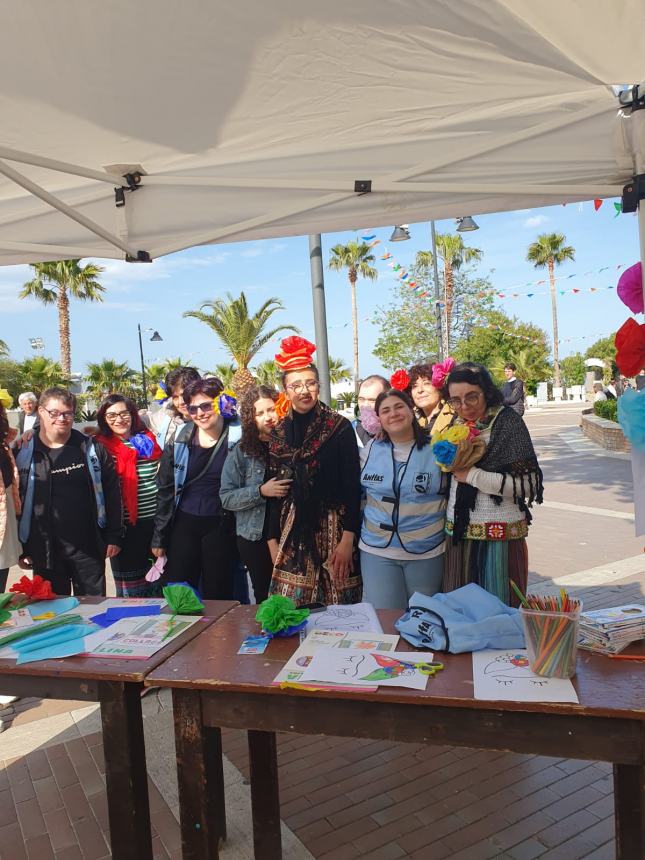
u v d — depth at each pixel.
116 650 2.12
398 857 2.31
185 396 3.60
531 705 1.59
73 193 2.95
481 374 2.72
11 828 2.61
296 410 3.29
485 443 2.69
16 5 1.79
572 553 6.31
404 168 2.66
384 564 3.04
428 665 1.85
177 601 2.51
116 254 3.09
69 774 2.97
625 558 6.02
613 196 2.41
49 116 2.37
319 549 3.21
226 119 2.43
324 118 2.45
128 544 4.08
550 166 2.45
